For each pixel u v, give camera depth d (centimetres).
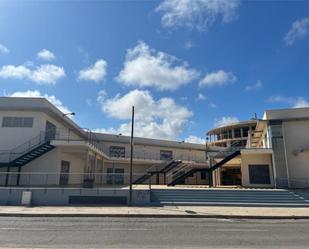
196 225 1250
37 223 1268
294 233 1067
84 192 2031
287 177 2569
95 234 1000
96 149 3120
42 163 2772
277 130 2695
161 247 800
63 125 3259
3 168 2661
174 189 2239
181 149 4969
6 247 785
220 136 6638
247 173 2878
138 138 4600
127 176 3659
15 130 2764
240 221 1414
